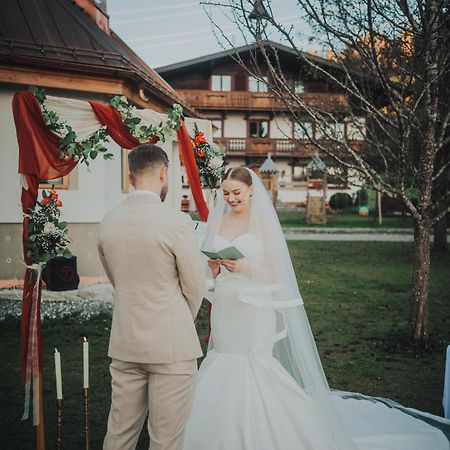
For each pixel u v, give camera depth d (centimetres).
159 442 278
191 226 286
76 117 425
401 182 625
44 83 965
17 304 855
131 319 277
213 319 383
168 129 494
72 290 942
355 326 770
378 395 509
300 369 364
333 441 350
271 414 345
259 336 367
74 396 496
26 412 374
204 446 342
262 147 3731
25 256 392
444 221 1608
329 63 817
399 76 698
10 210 969
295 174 3866
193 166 573
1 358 610
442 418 436
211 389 362
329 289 1054
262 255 375
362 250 1677
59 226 398
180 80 3725
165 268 277
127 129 455
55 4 1090
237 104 3653
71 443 403
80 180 1016
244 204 385
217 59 3656
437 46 561
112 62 1012
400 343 668
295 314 372
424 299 664
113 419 287
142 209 283
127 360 277
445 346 663
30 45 956
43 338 688
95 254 1030
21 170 391
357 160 596
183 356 277
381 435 397
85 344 333
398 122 602
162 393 276
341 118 827
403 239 2033
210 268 399
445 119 615
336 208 3353
